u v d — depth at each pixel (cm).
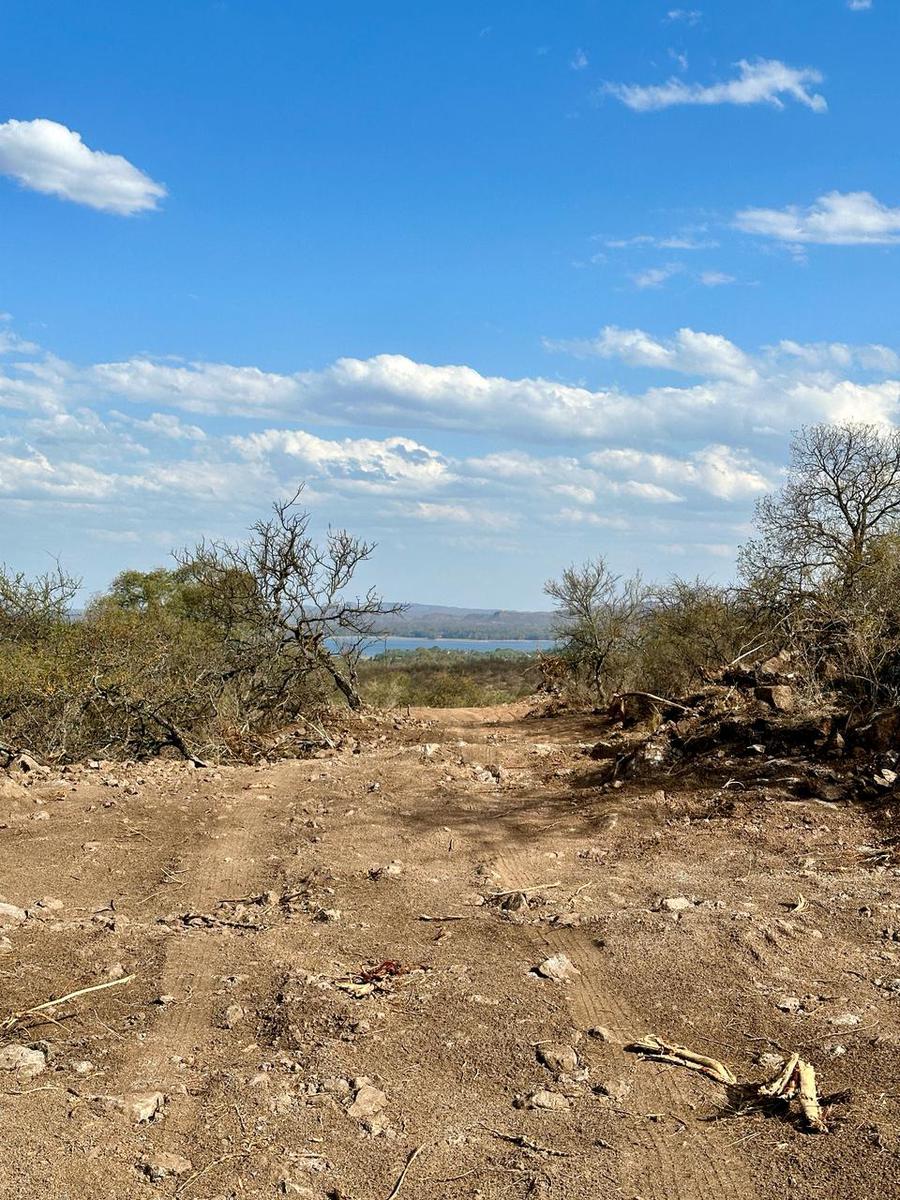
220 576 2025
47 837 850
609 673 2811
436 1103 377
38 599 1781
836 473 2200
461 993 479
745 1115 363
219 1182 323
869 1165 320
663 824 847
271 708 1836
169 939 575
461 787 1047
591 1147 344
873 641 1141
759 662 1359
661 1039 430
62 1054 421
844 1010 446
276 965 527
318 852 794
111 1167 328
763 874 689
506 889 686
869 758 923
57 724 1448
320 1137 352
